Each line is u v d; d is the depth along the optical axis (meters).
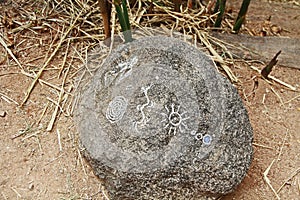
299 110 1.48
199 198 1.22
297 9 1.80
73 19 1.59
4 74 1.48
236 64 1.58
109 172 1.20
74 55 1.53
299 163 1.36
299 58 1.59
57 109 1.41
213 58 1.53
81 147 1.24
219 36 1.62
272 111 1.47
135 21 1.58
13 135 1.37
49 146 1.35
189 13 1.65
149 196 1.20
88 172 1.31
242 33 1.68
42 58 1.52
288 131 1.43
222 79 1.26
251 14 1.75
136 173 1.17
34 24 1.59
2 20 1.58
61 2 1.63
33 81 1.46
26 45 1.55
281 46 1.61
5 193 1.27
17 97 1.44
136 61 1.28
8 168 1.31
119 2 1.36
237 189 1.30
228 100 1.23
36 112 1.41
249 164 1.24
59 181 1.29
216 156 1.19
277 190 1.31
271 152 1.38
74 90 1.44
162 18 1.62
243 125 1.24
